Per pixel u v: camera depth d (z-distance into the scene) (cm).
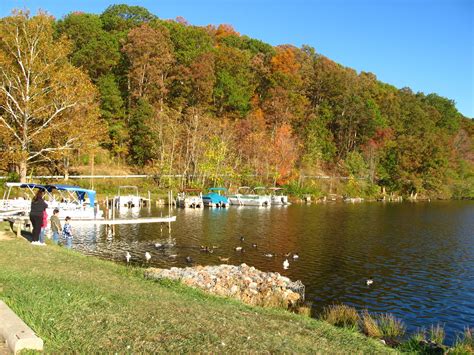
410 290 2312
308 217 5659
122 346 750
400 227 4906
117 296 1150
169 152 7588
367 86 14062
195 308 1137
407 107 14350
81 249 3105
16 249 1862
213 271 2364
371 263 2962
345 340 1095
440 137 12169
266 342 882
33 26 4609
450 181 11300
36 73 4731
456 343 1425
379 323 1708
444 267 2891
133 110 8312
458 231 4653
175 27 10919
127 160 8019
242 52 11794
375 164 10694
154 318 945
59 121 5003
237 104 10144
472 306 2058
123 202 6156
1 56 4528
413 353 1256
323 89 12281
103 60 8638
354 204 8419
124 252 3039
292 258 3047
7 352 686
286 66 11894
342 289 2297
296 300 2031
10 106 4694
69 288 1135
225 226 4553
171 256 2959
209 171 7700
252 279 2250
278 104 10200
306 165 10081
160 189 7338
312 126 10738
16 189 5306
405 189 10719
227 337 870
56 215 2664
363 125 11719
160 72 8956
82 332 796
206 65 9450
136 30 8950
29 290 1029
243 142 9006
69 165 6900
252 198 7256
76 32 9125
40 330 770
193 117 8069
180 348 768
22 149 4575
